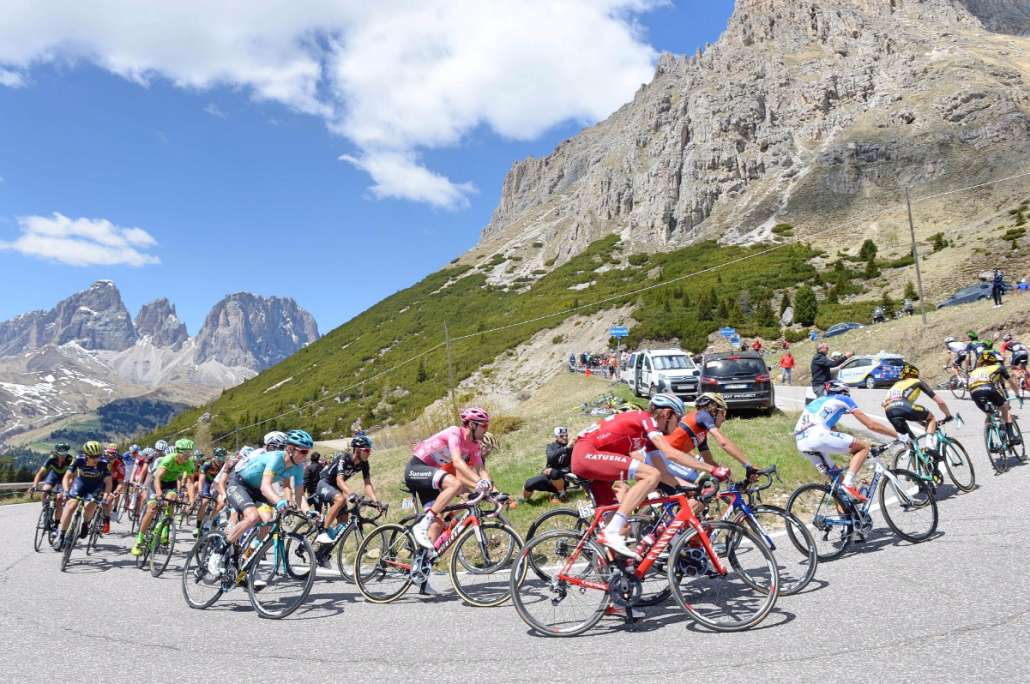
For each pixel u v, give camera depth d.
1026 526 6.33
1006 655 3.74
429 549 6.38
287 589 6.18
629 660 4.22
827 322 47.94
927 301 46.62
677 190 112.62
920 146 97.44
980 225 66.38
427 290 121.25
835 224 87.38
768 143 113.38
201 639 5.46
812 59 124.50
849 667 3.78
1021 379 17.16
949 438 8.09
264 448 7.16
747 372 16.36
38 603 7.09
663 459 5.64
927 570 5.43
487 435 10.66
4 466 52.22
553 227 143.00
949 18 150.25
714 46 138.38
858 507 6.26
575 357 49.72
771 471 5.27
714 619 4.78
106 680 4.52
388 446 31.00
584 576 5.00
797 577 5.54
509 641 4.88
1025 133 92.62
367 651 4.87
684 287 68.31
